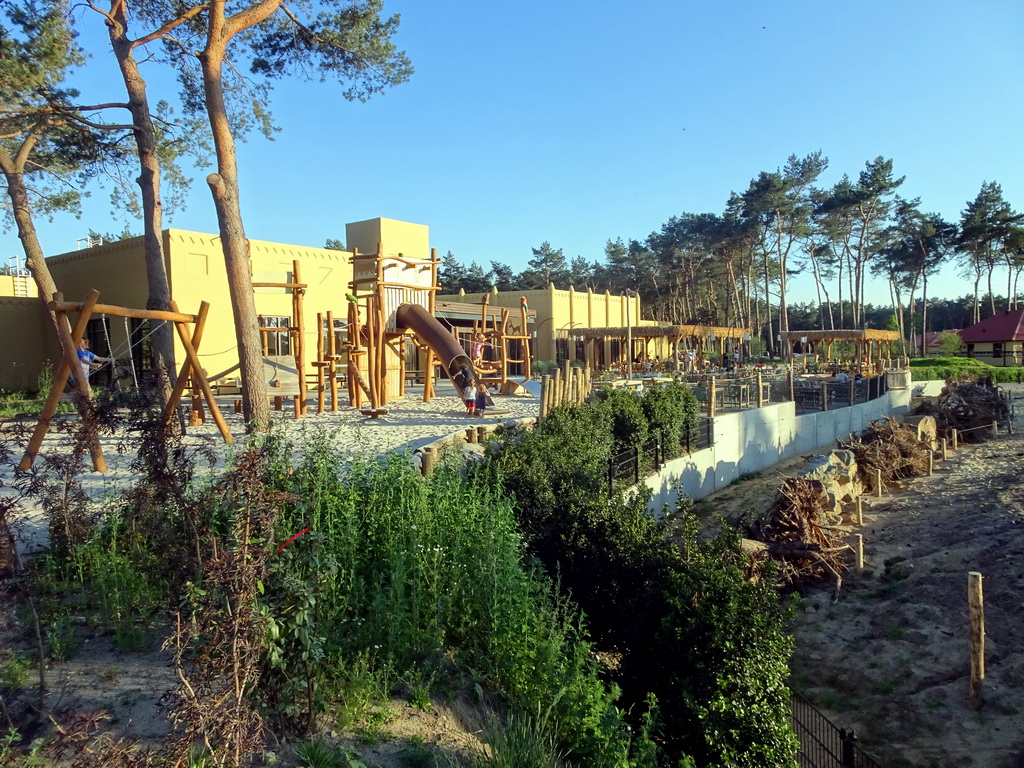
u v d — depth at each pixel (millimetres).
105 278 23422
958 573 11672
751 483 17875
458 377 15141
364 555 5559
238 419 14773
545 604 6051
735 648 5887
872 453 17781
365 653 4609
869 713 8625
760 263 69562
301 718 3922
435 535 6016
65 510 5340
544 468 8664
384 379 16906
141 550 5250
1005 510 14328
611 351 43906
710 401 18625
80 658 4465
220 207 13156
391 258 17141
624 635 6801
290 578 3719
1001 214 58625
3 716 3680
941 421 24594
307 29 16188
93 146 16453
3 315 24094
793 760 5875
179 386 10008
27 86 13289
